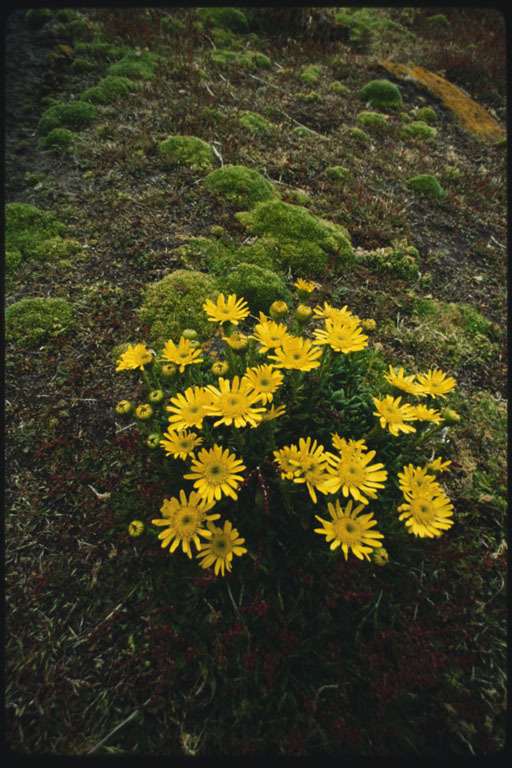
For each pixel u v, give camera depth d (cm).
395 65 738
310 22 802
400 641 188
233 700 176
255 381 192
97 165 446
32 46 633
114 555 222
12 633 195
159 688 181
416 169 546
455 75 787
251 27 813
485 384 331
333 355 216
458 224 478
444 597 207
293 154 508
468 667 180
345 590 190
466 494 257
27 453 259
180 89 580
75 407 283
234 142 483
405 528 200
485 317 381
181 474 227
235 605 190
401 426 192
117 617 199
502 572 221
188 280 349
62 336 316
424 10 961
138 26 686
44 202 406
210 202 423
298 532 207
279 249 385
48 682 184
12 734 171
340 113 614
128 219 397
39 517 234
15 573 214
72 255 366
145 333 323
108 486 245
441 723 171
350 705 176
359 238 430
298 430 230
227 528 185
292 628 190
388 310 369
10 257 355
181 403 193
